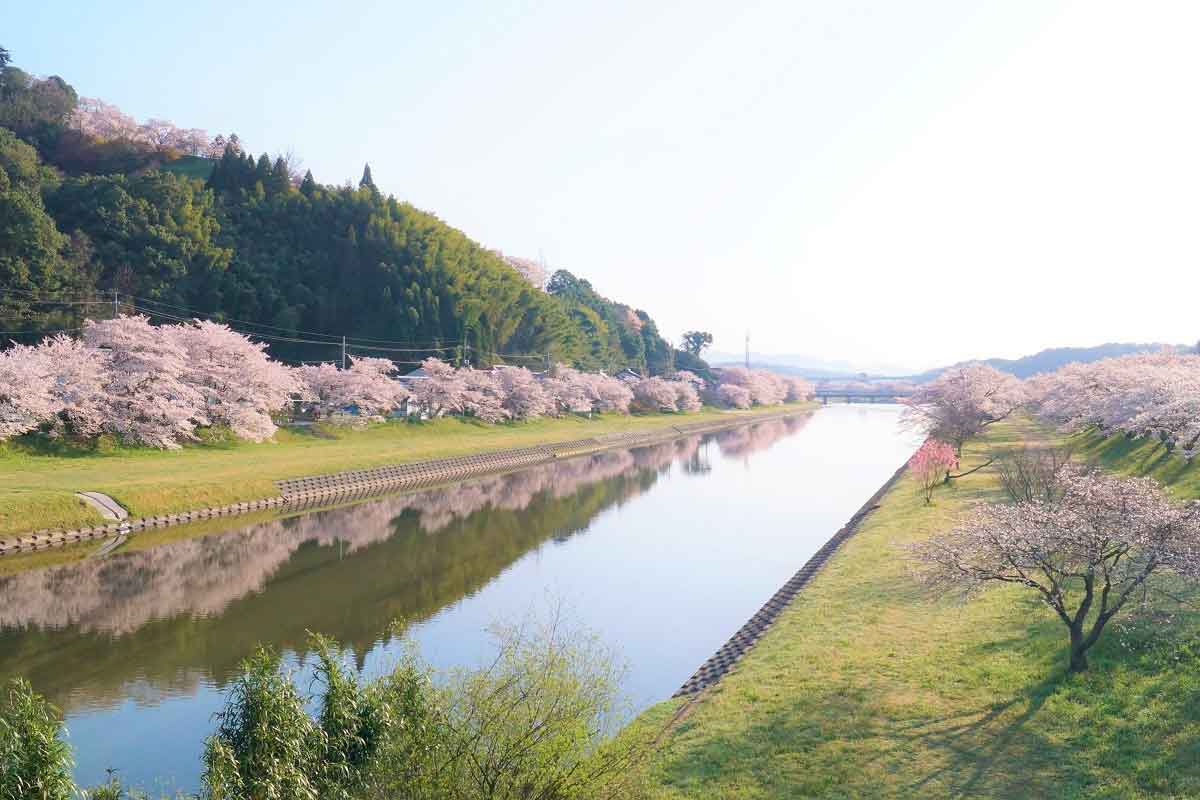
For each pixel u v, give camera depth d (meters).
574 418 131.75
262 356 76.94
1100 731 14.80
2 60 163.00
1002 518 19.12
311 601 33.44
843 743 15.68
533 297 159.25
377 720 14.67
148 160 164.88
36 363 55.00
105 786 16.89
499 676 15.23
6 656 26.69
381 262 134.38
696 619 31.83
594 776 14.09
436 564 40.38
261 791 13.00
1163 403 45.44
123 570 37.44
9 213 92.75
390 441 86.56
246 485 54.16
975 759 14.45
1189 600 20.14
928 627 22.34
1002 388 67.81
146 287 107.62
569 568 40.00
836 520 53.91
